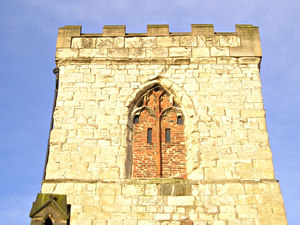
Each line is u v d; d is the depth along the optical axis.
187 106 20.55
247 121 20.08
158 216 17.88
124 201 18.22
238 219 17.77
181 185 18.50
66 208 17.08
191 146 19.64
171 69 21.50
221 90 20.88
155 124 20.61
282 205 18.02
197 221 17.73
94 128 19.98
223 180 18.61
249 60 21.69
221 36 22.36
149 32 22.50
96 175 18.88
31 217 16.67
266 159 19.14
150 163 19.69
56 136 19.78
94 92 20.89
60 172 18.95
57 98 20.72
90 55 21.88
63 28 22.67
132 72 21.42
